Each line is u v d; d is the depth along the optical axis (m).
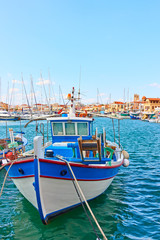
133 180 12.94
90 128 10.27
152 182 12.54
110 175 10.12
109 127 61.41
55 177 7.57
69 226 7.88
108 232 7.51
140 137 35.56
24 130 51.44
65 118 9.98
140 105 133.75
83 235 7.37
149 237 7.24
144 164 16.72
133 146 25.38
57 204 8.09
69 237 7.26
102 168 8.95
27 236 7.36
